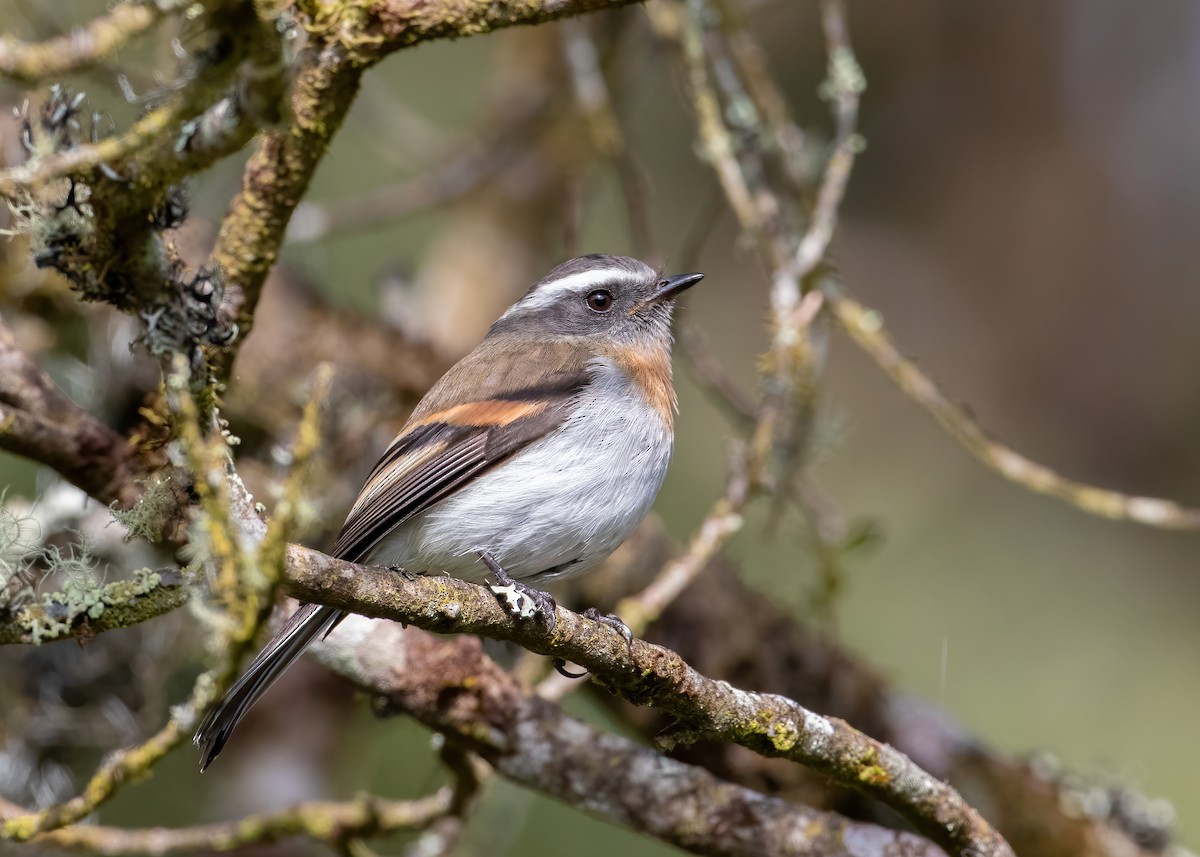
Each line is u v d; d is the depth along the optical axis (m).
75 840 8.65
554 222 15.58
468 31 7.14
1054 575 15.16
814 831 8.54
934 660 14.64
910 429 16.19
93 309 11.05
